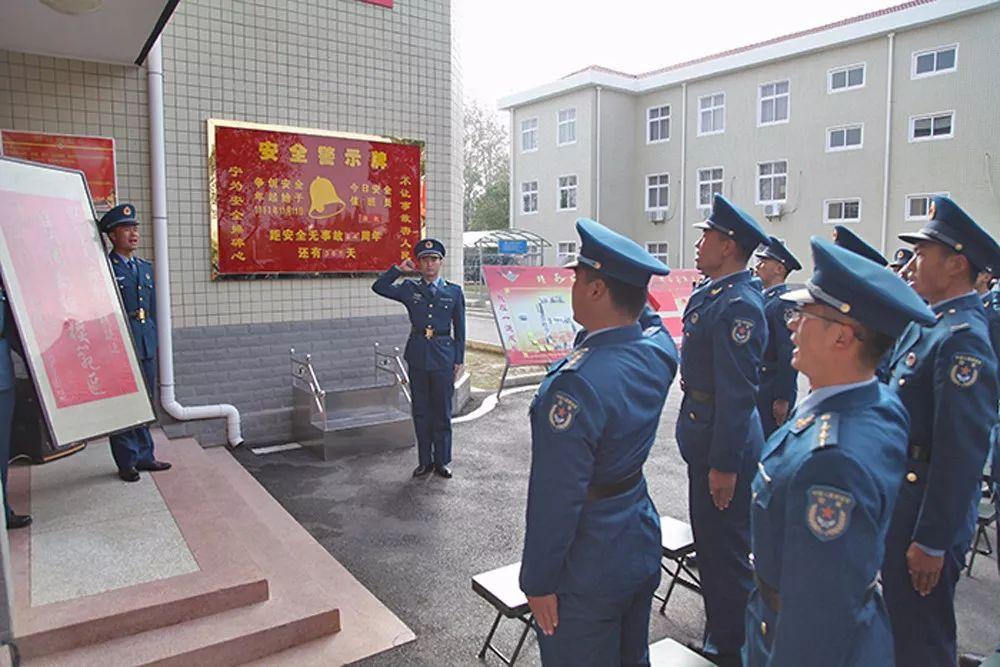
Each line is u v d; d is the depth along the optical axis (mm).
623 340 1863
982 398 2084
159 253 4961
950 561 2254
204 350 5277
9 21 4016
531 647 2807
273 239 5445
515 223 22422
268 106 5355
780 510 1419
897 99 14938
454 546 3734
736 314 2607
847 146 15789
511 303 7766
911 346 2336
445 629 2928
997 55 13688
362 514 4168
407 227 6074
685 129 18812
